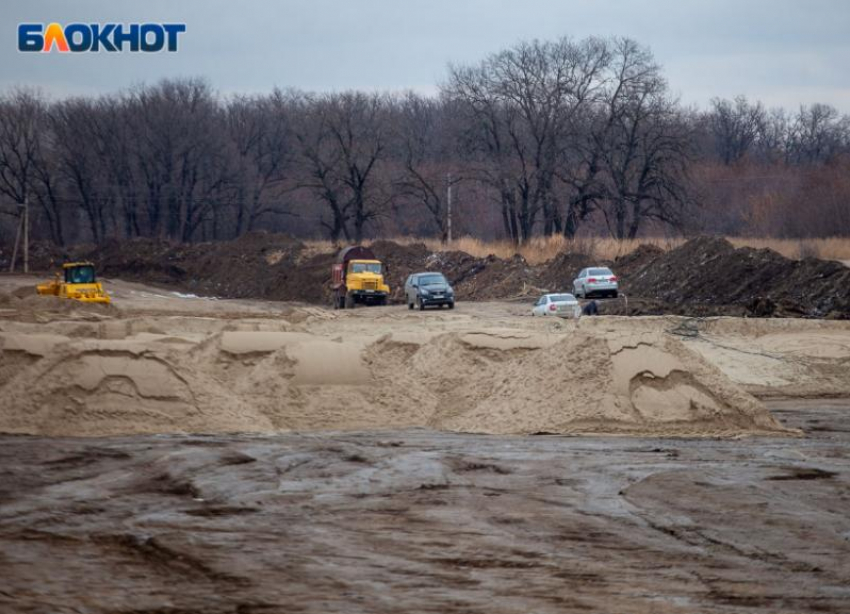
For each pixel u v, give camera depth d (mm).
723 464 50250
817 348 101688
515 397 65250
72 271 161250
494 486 44406
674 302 162125
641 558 32812
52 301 148875
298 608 27578
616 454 53188
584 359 65125
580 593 29047
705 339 105188
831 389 91312
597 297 171000
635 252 195375
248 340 74438
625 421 62156
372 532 36062
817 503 41219
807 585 30000
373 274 181625
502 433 62031
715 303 157125
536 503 40938
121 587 29422
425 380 71688
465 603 28031
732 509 40031
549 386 64750
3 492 42406
